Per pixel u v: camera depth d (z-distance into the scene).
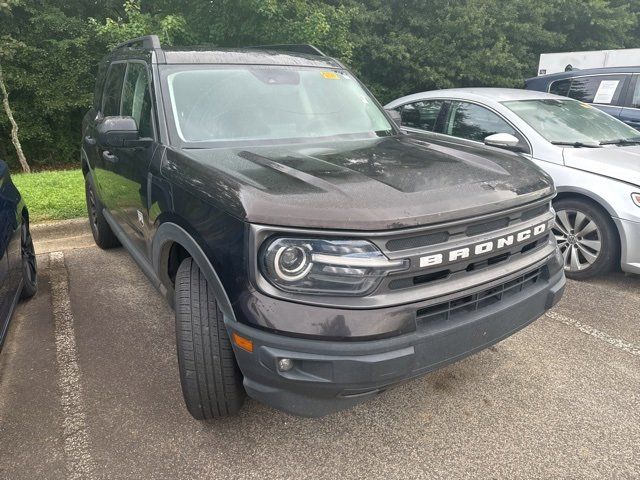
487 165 2.74
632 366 3.25
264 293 2.08
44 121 14.12
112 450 2.58
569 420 2.76
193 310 2.42
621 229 4.20
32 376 3.22
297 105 3.42
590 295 4.30
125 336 3.69
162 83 3.23
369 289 2.06
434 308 2.24
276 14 9.74
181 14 9.94
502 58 14.38
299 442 2.62
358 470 2.44
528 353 3.41
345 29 11.45
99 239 5.28
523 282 2.60
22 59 13.02
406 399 2.95
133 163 3.35
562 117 5.25
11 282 3.51
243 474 2.42
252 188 2.20
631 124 7.34
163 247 2.87
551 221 2.74
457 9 14.48
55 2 13.84
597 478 2.37
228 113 3.19
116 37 9.66
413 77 14.90
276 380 2.11
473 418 2.78
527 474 2.40
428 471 2.42
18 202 4.07
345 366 2.04
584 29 17.27
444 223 2.15
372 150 2.96
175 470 2.45
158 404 2.92
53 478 2.41
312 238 2.04
